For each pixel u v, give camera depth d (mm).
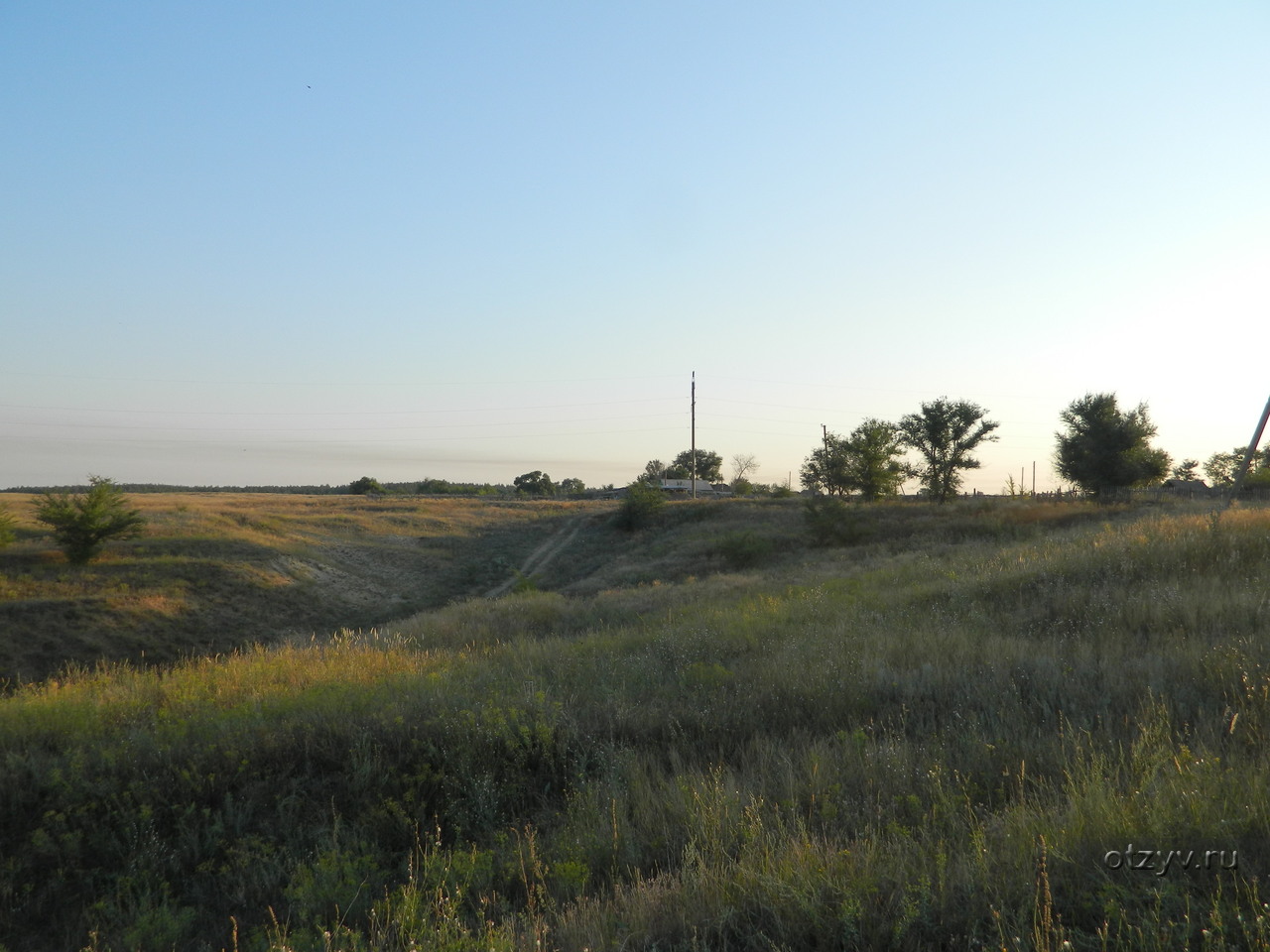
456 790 5652
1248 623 8031
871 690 7113
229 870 4887
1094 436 47750
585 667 9289
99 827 5371
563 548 58500
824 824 4375
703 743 6348
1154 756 4488
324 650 12508
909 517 42344
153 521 48188
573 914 3705
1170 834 3641
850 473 55469
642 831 4805
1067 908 3299
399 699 7441
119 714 7570
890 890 3561
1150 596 9820
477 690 7918
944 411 51906
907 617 11047
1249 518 16672
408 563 53219
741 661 9086
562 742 6285
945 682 7086
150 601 32312
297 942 3797
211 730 6617
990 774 4957
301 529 57156
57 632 28391
